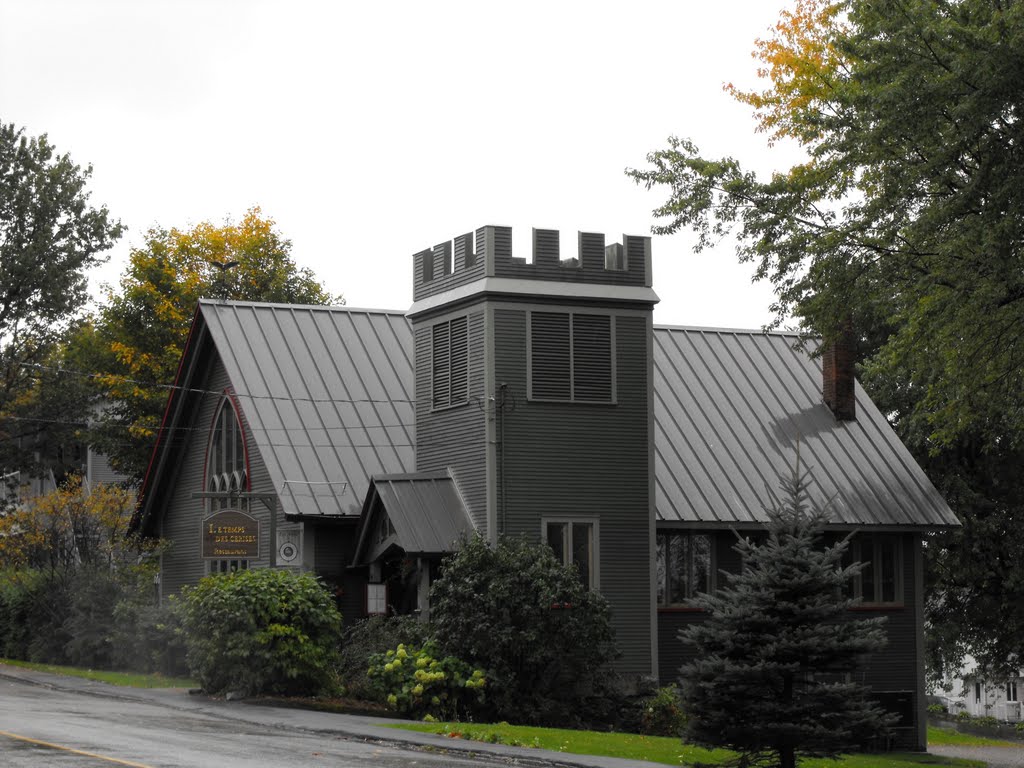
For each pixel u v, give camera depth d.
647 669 34.81
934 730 56.28
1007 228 27.86
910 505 40.16
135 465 56.28
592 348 35.16
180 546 44.50
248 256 61.91
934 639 51.78
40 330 64.31
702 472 38.53
